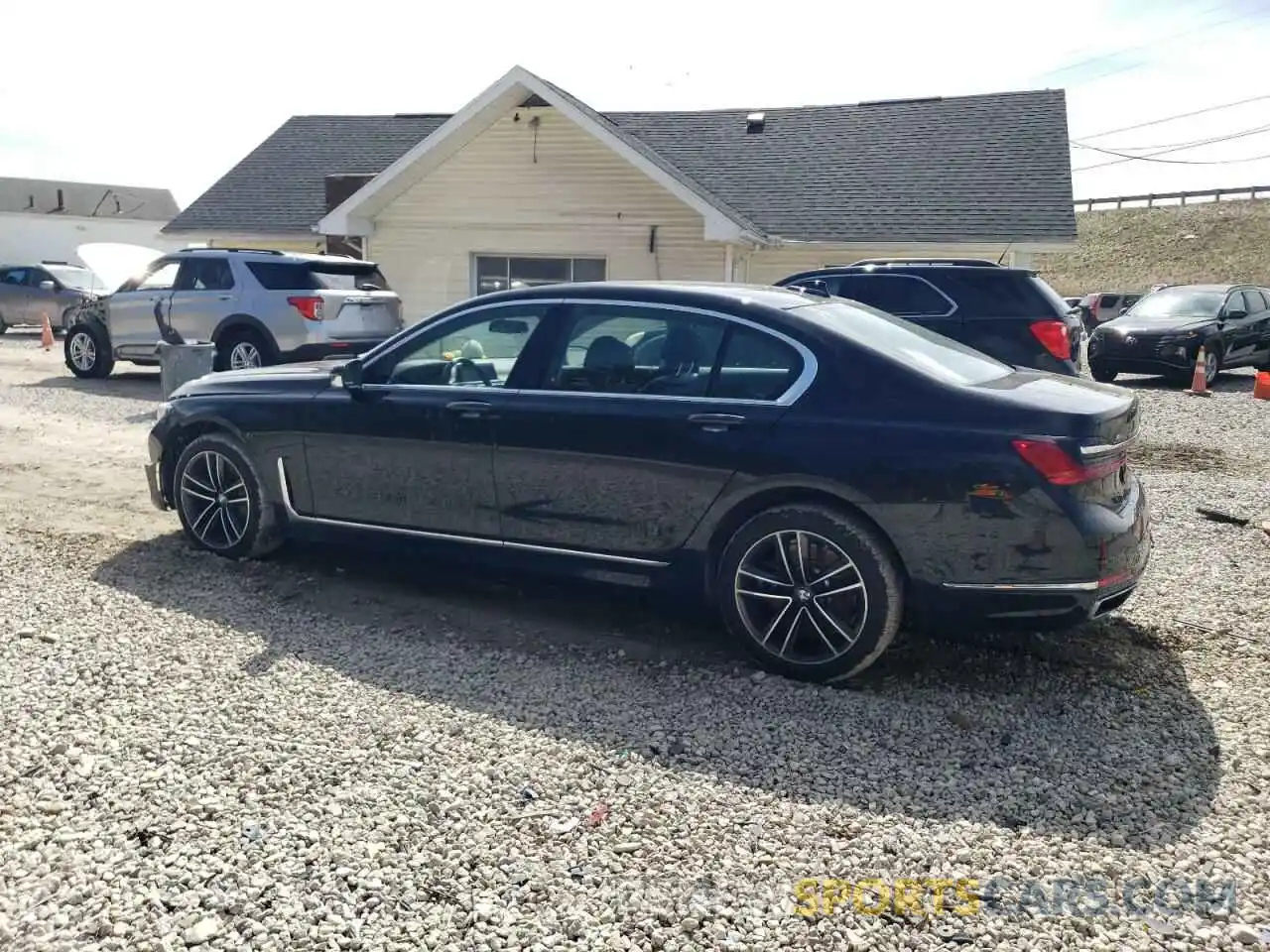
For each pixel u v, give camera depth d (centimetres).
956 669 454
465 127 1644
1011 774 360
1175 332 1655
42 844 305
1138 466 943
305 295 1270
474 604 534
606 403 473
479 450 501
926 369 436
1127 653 473
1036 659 465
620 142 1525
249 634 480
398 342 537
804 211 1814
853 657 426
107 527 668
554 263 1702
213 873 292
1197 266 5494
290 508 570
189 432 607
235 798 332
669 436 455
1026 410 408
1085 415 404
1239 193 6278
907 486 412
